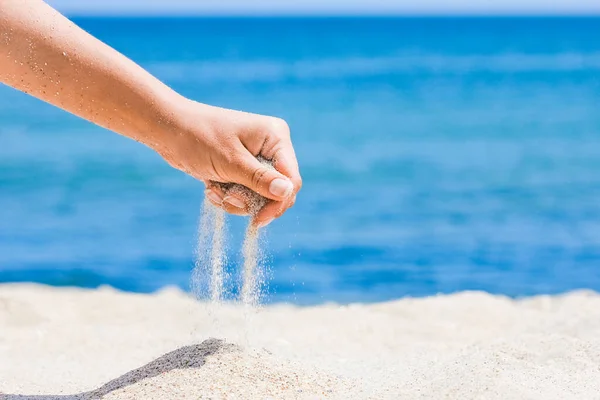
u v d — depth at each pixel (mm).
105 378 2516
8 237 7305
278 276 5809
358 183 10367
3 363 2805
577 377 2209
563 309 3713
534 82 27359
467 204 8734
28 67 1815
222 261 2342
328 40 61906
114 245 7023
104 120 1913
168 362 2236
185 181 10398
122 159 12148
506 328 3402
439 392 2047
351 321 3670
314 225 7742
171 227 7781
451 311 3836
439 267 6129
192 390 2008
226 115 1992
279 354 2795
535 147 13531
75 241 7164
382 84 27719
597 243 6812
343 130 16781
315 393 2098
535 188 9594
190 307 3902
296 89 26203
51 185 10141
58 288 4516
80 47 1837
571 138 14617
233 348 2338
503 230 7426
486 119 18109
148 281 5832
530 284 5648
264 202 2053
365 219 8016
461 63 36938
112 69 1854
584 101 21500
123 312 3822
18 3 1802
